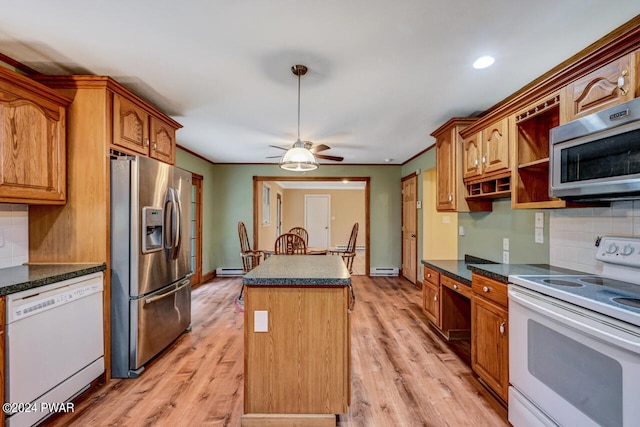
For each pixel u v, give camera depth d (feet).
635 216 5.38
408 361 8.46
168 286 9.01
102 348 7.23
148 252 7.89
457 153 9.80
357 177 20.03
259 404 5.92
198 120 11.03
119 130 7.69
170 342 9.11
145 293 7.82
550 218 7.28
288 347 5.91
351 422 6.02
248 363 5.91
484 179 8.58
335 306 5.93
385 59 6.77
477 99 9.04
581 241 6.44
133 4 5.00
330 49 6.39
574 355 4.41
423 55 6.61
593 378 4.11
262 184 22.61
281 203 34.06
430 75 7.52
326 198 36.19
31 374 5.42
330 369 5.93
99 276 7.13
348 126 11.73
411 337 10.12
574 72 5.55
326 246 35.94
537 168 7.23
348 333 5.96
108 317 7.43
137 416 6.14
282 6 5.05
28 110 6.31
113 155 7.55
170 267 9.01
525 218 8.13
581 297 4.35
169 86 8.21
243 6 5.05
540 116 7.22
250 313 5.92
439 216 16.62
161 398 6.75
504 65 7.04
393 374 7.79
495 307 6.50
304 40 6.07
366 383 7.38
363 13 5.23
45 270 6.48
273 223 28.17
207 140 13.89
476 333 7.36
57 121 7.00
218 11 5.17
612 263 5.55
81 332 6.57
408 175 18.62
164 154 9.83
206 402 6.62
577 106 5.55
